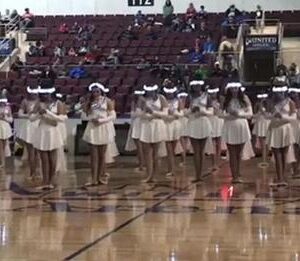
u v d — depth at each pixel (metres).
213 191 10.20
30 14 23.94
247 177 11.93
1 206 8.92
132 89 17.97
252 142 14.21
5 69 21.20
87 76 19.41
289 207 8.70
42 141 10.55
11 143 15.92
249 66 19.59
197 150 11.46
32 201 9.36
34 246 6.45
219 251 6.17
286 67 19.05
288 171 12.77
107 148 11.31
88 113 11.02
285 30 22.20
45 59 21.28
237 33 21.67
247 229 7.22
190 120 11.43
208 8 24.84
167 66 19.17
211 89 11.90
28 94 11.82
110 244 6.52
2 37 22.81
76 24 23.86
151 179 11.41
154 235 6.94
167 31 22.42
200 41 21.28
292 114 10.71
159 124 11.40
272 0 24.45
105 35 22.72
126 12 25.25
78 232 7.14
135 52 21.38
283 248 6.28
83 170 13.22
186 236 6.88
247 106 10.99
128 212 8.40
